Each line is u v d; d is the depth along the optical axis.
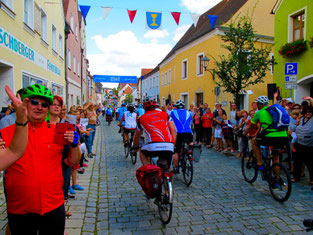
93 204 4.32
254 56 11.24
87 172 6.47
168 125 4.11
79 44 22.77
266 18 18.39
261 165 5.06
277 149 4.62
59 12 14.09
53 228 2.10
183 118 5.69
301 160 5.62
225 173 6.46
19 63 7.89
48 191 2.01
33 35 9.30
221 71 11.37
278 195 4.57
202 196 4.78
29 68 8.88
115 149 10.09
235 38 11.23
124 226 3.58
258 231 3.42
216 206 4.29
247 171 5.72
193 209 4.16
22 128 1.70
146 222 3.70
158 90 33.81
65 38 15.48
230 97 17.03
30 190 1.95
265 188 5.26
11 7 7.28
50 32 11.98
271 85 6.63
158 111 4.13
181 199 4.62
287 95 12.32
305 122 5.42
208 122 10.66
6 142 1.93
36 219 2.02
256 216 3.89
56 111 3.24
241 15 17.53
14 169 1.95
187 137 5.61
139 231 3.43
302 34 11.67
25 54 8.44
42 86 2.01
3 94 7.23
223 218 3.82
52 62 12.40
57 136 2.04
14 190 1.95
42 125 2.09
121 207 4.27
